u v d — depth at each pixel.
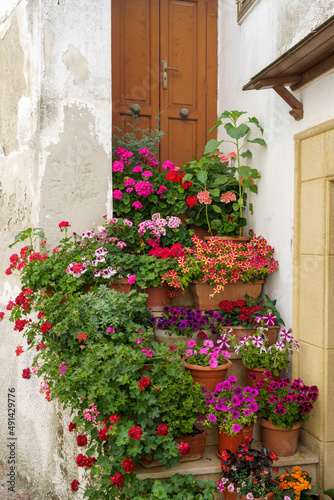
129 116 4.21
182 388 2.64
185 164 4.07
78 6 3.31
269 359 3.00
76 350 2.71
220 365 2.88
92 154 3.38
